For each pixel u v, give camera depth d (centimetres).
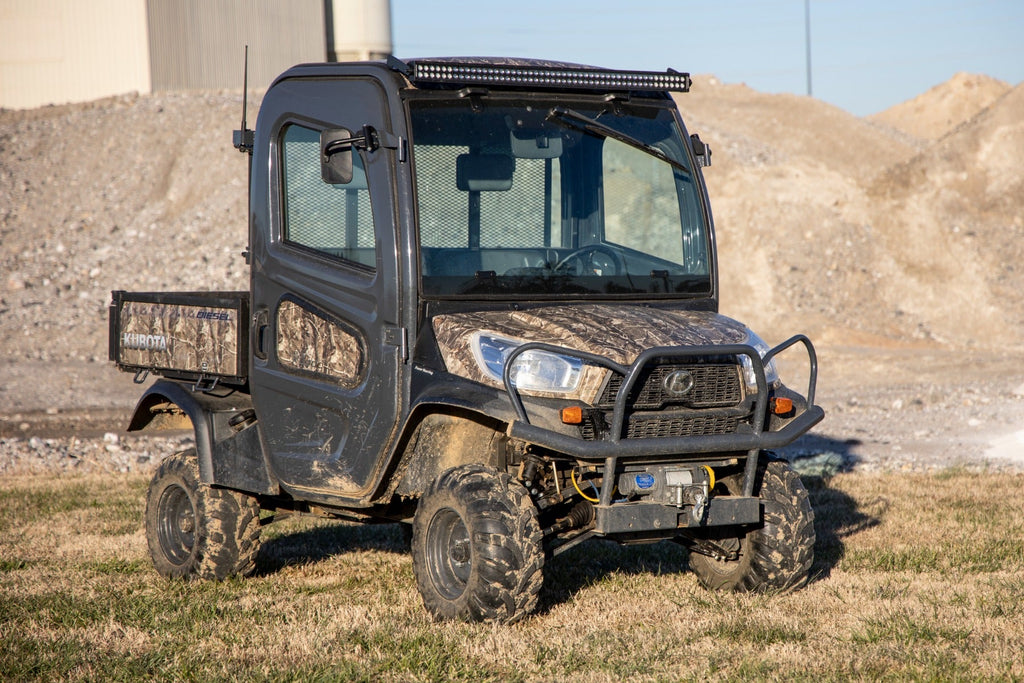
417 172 570
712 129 5384
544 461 584
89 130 4659
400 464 584
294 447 635
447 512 564
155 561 730
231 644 551
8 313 3028
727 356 560
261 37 5772
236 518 695
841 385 2214
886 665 493
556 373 531
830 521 849
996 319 3206
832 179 4372
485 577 537
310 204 634
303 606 627
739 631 548
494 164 587
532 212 593
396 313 565
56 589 675
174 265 3362
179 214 3878
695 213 633
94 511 964
